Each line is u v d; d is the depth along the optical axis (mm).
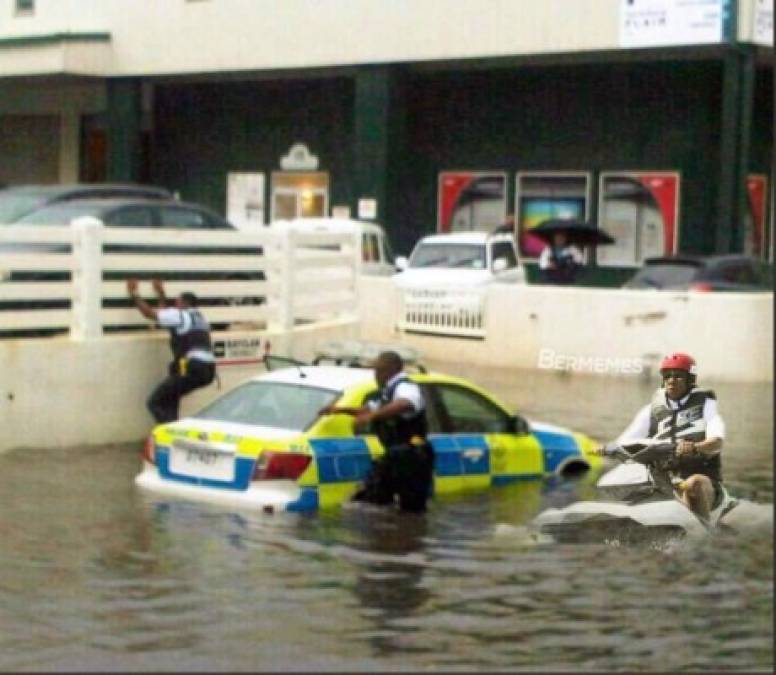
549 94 46688
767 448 21125
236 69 48219
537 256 47188
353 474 16422
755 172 46188
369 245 39125
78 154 55500
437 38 44438
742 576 13078
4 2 52312
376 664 10203
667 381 15094
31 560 13594
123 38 50250
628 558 13883
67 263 20469
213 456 16547
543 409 25344
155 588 12555
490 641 10883
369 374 17391
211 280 22516
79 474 18234
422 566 13516
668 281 33719
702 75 43969
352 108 50125
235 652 10523
